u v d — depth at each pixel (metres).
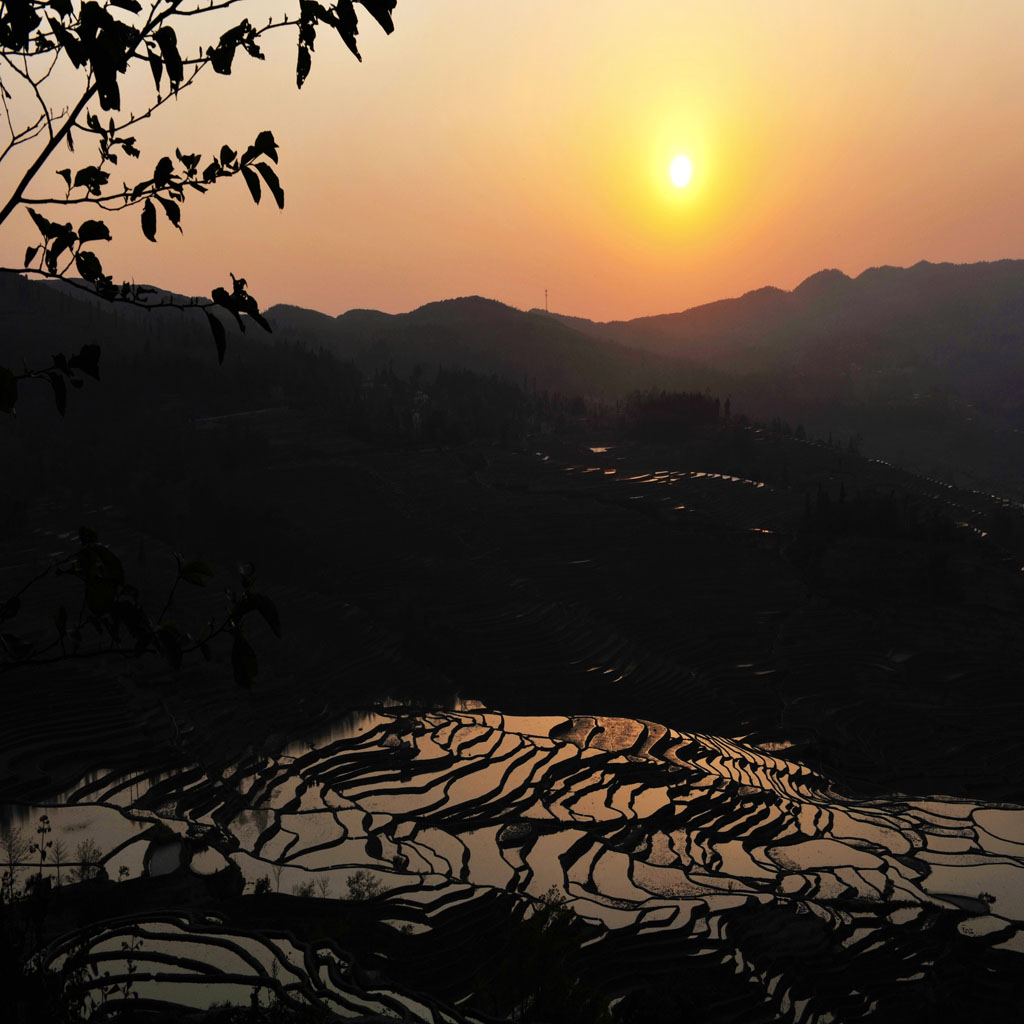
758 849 66.62
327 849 59.44
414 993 31.27
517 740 86.94
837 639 124.06
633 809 71.69
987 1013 46.84
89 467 174.12
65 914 44.22
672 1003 39.00
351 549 150.88
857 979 48.97
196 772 70.06
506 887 55.81
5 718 76.06
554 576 142.12
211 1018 17.97
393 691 101.12
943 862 66.19
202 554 141.50
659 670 113.56
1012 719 101.62
